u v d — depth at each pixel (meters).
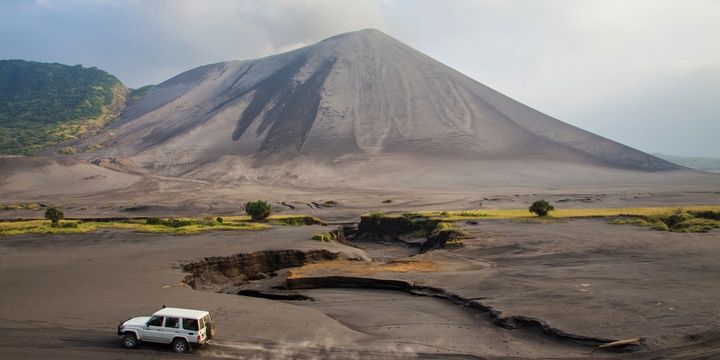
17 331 22.34
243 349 20.44
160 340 20.20
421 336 22.70
